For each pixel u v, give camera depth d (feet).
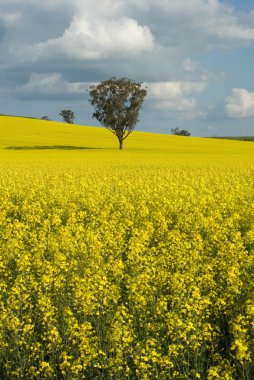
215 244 42.93
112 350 22.50
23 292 29.17
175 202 62.64
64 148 276.62
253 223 49.65
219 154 238.07
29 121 410.93
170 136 383.04
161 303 25.52
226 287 29.55
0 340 24.64
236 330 21.95
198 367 22.80
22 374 23.35
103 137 349.41
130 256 35.19
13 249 39.47
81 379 22.75
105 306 27.55
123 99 290.97
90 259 35.86
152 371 22.68
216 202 66.03
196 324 23.48
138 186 81.87
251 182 90.12
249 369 21.65
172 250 37.42
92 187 79.92
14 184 85.30
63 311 26.50
